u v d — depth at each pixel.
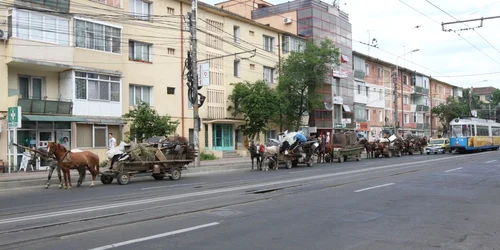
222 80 36.25
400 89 66.19
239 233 8.01
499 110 85.75
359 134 42.97
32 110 22.80
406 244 7.29
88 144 25.70
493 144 51.78
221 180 18.80
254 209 10.61
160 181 19.09
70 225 8.73
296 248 6.99
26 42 22.34
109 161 18.36
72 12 24.59
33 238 7.59
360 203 11.54
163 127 25.52
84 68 24.94
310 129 44.50
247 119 36.88
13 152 22.20
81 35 25.00
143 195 13.65
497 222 9.11
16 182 17.03
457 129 45.50
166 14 31.27
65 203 12.09
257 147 26.12
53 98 24.86
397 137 44.06
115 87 26.97
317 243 7.32
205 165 26.83
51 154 16.11
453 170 21.91
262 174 22.03
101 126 26.36
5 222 9.16
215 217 9.55
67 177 17.53
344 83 52.03
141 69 29.39
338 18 50.75
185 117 32.56
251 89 35.75
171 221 9.09
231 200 12.15
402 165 26.69
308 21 46.59
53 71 24.89
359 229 8.41
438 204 11.38
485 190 14.18
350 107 53.19
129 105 28.70
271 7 49.78
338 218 9.49
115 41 27.05
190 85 25.86
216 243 7.26
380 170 22.77
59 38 23.83
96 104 25.80
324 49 38.28
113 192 14.71
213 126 35.09
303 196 12.94
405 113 67.94
